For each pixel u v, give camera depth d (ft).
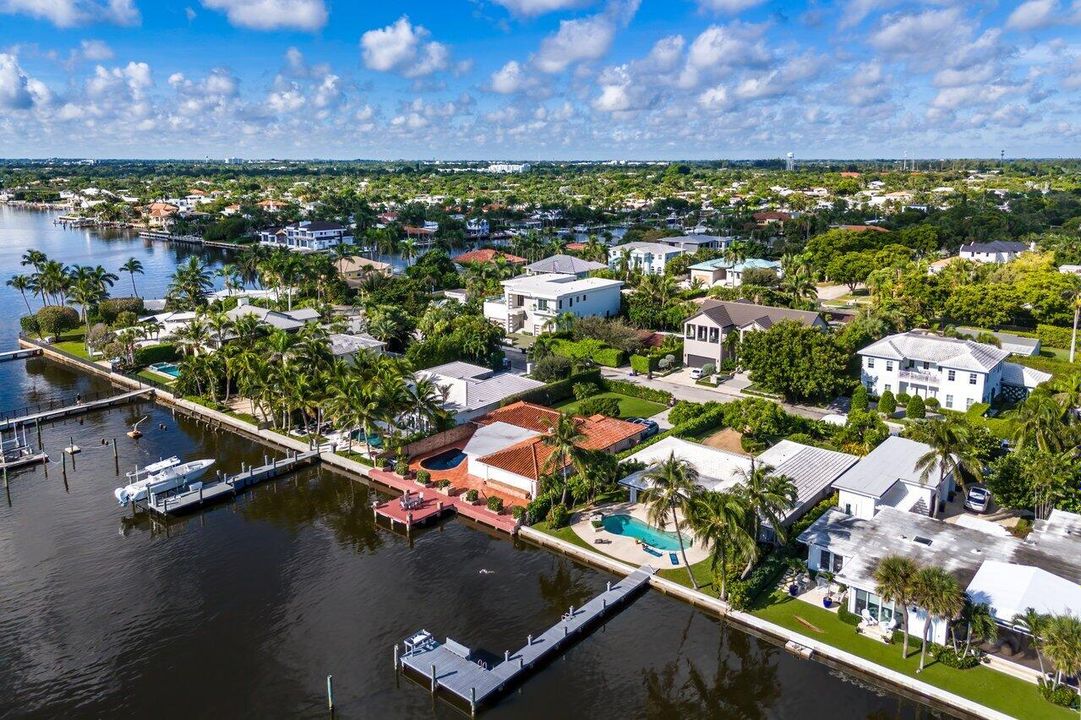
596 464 220.43
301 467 268.82
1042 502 195.93
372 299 459.32
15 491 248.52
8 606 182.70
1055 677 143.13
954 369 290.15
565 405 318.86
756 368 309.22
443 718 145.07
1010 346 358.43
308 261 533.55
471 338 356.79
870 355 311.47
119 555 208.33
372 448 275.39
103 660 162.61
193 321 369.50
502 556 205.77
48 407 328.90
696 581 185.26
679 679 155.74
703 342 360.07
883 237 644.27
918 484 205.46
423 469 253.24
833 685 152.46
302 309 449.48
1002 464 203.92
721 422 286.25
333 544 214.48
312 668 159.63
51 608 182.09
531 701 150.00
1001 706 139.33
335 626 174.40
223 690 153.17
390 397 259.19
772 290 443.73
